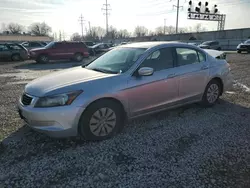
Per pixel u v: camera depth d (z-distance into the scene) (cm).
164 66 378
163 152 288
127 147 302
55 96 287
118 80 325
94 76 331
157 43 400
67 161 269
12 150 294
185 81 401
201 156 278
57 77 342
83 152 289
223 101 509
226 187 222
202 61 441
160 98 370
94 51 2212
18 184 228
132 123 383
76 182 232
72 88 296
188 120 396
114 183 229
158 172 247
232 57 1750
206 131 350
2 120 399
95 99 302
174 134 340
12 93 614
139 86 340
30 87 323
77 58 1664
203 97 450
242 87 650
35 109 288
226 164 261
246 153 285
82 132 308
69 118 289
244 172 246
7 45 1673
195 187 222
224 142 314
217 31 4209
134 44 428
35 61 1662
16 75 962
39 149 297
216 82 467
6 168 255
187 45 425
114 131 333
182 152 288
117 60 384
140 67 348
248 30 3688
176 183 228
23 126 371
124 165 261
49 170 252
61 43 1587
